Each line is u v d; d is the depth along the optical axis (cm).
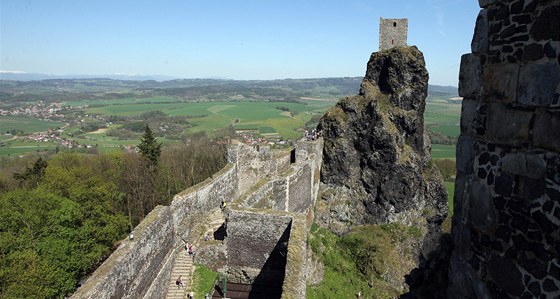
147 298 1573
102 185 3177
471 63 539
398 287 2698
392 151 3064
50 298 2194
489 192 507
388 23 3338
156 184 3925
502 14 480
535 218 440
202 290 1752
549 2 416
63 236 2411
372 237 2988
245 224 1770
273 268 1777
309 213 2856
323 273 2591
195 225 2153
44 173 3591
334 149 3188
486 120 510
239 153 2777
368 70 3341
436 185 3156
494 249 500
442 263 2833
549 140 420
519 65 456
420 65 3122
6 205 2441
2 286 1958
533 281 446
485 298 516
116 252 1411
